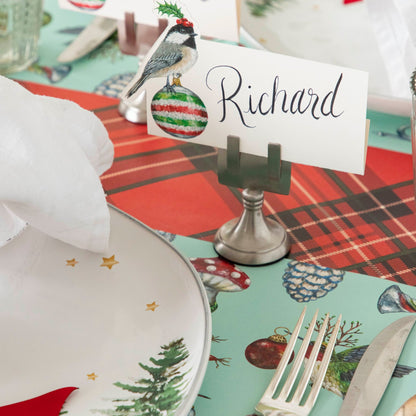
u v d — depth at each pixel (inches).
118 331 28.9
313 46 48.7
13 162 27.8
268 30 49.9
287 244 36.1
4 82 28.8
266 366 29.8
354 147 31.3
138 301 29.8
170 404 24.7
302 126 31.7
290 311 32.6
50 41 53.4
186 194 40.1
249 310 32.6
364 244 36.8
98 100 47.0
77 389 26.5
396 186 40.6
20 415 25.1
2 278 30.8
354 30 50.2
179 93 33.1
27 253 31.8
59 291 30.6
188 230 37.7
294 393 27.7
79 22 56.1
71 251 32.1
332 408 27.7
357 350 30.5
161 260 31.1
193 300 28.8
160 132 35.0
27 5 47.5
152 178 41.1
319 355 30.2
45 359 28.0
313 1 52.6
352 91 29.8
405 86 44.6
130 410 25.0
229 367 29.7
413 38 44.3
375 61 47.6
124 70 50.4
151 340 28.1
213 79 32.0
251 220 35.6
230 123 33.0
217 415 27.7
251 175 34.3
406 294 33.7
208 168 42.0
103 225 30.2
